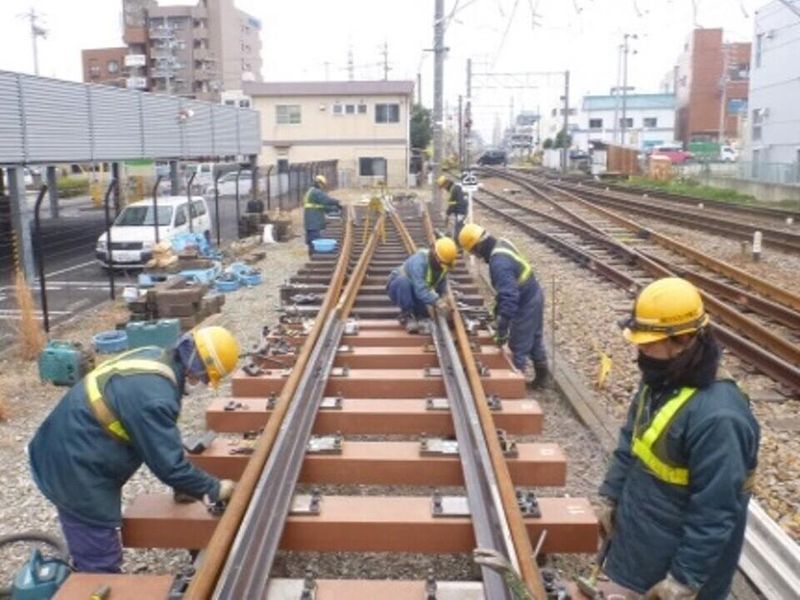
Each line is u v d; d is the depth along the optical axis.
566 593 3.45
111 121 18.78
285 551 4.32
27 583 3.89
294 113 53.34
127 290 12.93
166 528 4.30
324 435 5.98
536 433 5.93
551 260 16.78
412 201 30.83
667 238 17.92
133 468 4.03
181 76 87.38
